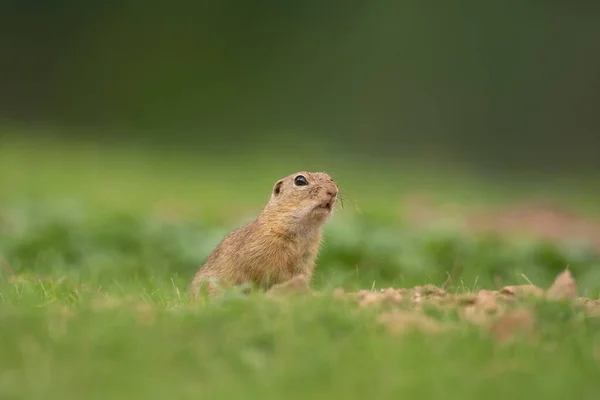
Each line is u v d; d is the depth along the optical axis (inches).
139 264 534.6
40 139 1350.9
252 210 805.9
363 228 616.1
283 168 1210.0
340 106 1632.6
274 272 377.7
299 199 375.6
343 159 1359.5
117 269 519.5
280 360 255.1
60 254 548.7
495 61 1627.7
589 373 252.7
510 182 1332.4
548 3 1638.8
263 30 1713.8
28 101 1674.5
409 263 543.5
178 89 1680.6
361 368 251.4
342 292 331.3
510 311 293.0
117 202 799.1
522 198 1109.1
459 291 400.5
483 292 340.2
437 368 252.2
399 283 479.2
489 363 259.6
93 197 842.2
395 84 1624.0
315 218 378.9
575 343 275.1
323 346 263.1
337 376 245.1
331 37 1683.1
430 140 1594.5
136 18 1727.4
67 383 238.2
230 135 1603.1
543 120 1610.5
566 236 753.0
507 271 543.8
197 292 363.9
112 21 1726.1
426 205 932.6
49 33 1702.8
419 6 1654.8
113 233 576.7
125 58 1707.7
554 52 1622.8
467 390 239.8
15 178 948.0
